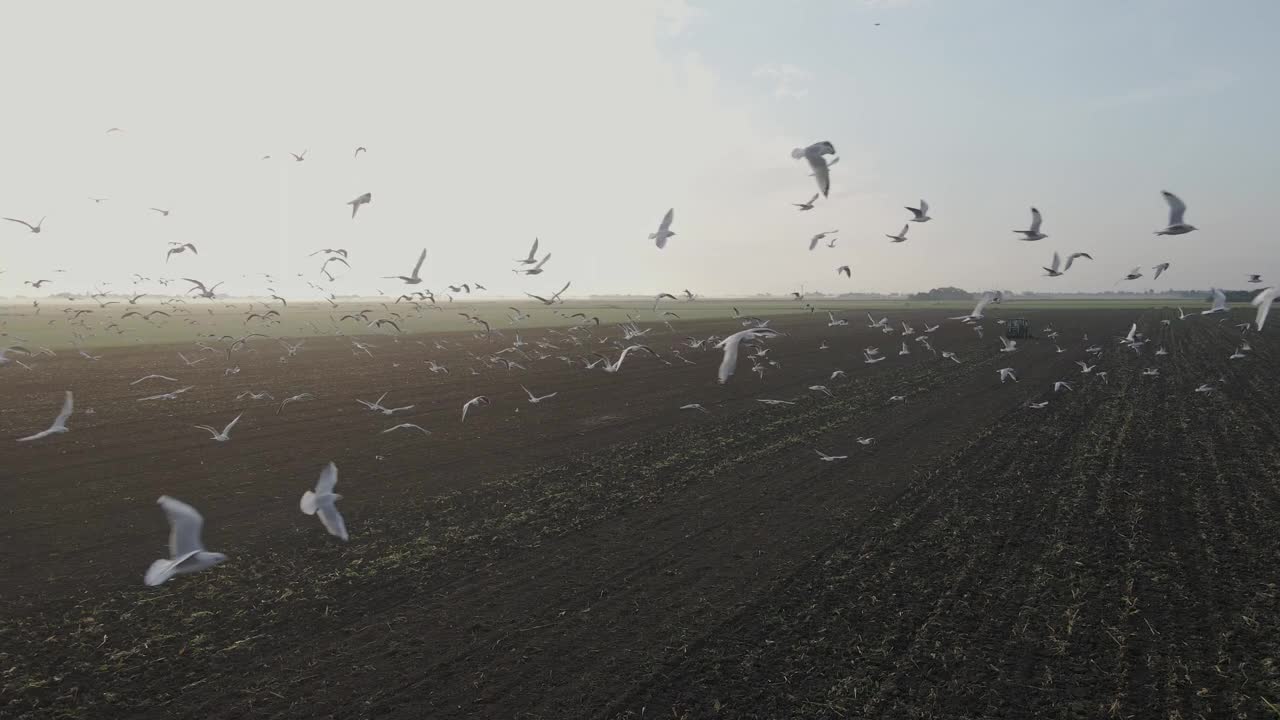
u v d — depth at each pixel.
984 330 83.88
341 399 34.94
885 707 9.13
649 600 12.33
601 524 16.36
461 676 9.89
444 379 42.91
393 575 13.44
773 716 8.94
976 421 28.56
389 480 20.19
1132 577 13.19
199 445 24.56
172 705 9.13
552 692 9.48
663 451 23.73
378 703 9.20
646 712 9.02
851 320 115.62
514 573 13.53
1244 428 26.66
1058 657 10.36
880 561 14.02
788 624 11.39
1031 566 13.73
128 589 12.72
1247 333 73.50
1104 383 38.94
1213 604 12.02
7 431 26.34
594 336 79.94
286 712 8.99
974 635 11.02
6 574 13.33
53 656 10.32
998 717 8.91
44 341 66.69
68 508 17.38
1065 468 21.09
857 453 23.28
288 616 11.72
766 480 20.06
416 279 18.92
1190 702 9.17
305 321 114.75
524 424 28.62
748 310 177.75
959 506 17.50
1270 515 16.61
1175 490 18.77
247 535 15.63
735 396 35.91
